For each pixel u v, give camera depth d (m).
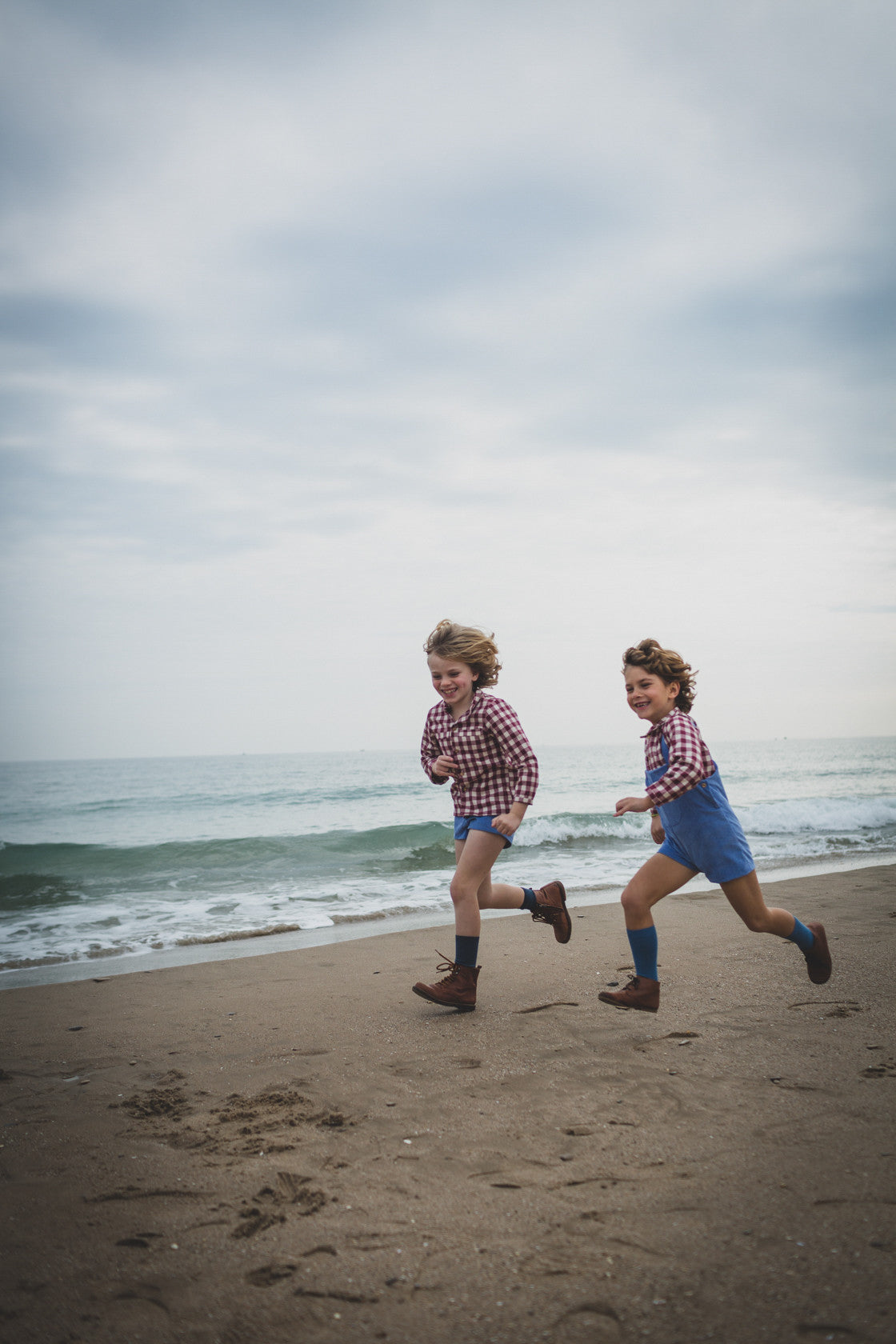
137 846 12.73
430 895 8.30
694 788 3.34
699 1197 2.03
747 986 4.11
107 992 4.57
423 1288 1.71
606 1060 3.13
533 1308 1.62
